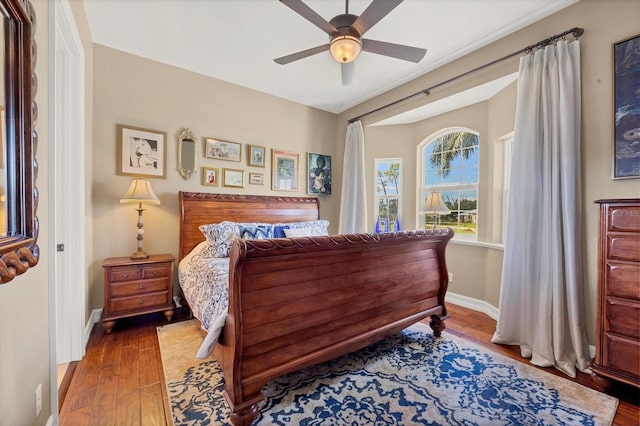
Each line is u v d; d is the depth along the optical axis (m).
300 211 4.00
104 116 2.78
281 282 1.55
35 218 1.05
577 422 1.48
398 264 2.19
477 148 3.40
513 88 2.76
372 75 3.36
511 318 2.35
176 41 2.70
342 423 1.46
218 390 1.71
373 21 1.84
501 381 1.83
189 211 3.13
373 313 2.00
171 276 2.76
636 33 1.86
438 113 3.66
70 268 2.03
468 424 1.46
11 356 0.98
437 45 2.73
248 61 3.06
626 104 1.89
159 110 3.08
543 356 2.08
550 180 2.16
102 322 2.45
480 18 2.34
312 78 3.46
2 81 0.89
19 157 0.96
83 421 1.44
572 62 2.09
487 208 3.21
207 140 3.38
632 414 1.54
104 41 2.71
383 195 4.28
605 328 1.72
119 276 2.53
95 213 2.73
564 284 2.08
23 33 0.98
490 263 3.03
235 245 1.37
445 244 2.52
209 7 2.23
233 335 1.37
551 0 2.14
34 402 1.16
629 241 1.63
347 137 4.31
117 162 2.84
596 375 1.75
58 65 2.02
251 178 3.74
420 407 1.58
